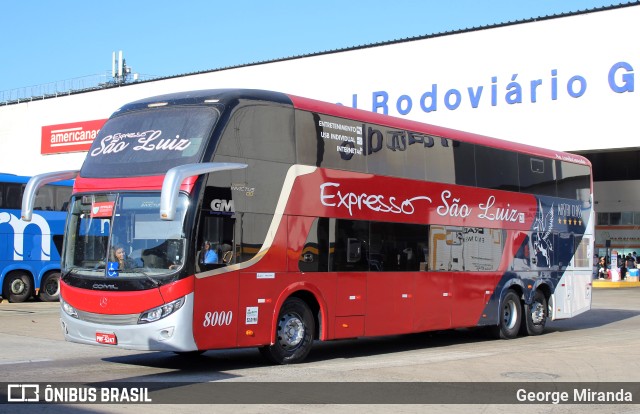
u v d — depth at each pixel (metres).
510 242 17.64
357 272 13.59
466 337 18.27
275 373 11.55
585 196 20.70
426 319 15.09
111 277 11.21
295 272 12.45
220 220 11.34
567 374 11.84
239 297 11.55
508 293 17.69
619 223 46.88
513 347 15.93
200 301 10.98
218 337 11.24
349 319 13.41
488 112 33.47
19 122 51.19
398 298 14.43
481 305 16.66
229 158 11.55
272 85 40.09
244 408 8.87
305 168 12.77
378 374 11.53
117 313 11.06
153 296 10.85
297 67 39.19
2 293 25.17
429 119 35.03
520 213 18.03
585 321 23.12
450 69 34.50
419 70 35.34
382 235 14.17
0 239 25.09
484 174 16.98
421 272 14.98
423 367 12.33
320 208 12.95
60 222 26.56
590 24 31.14
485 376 11.51
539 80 32.25
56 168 49.34
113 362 12.79
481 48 33.72
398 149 14.75
